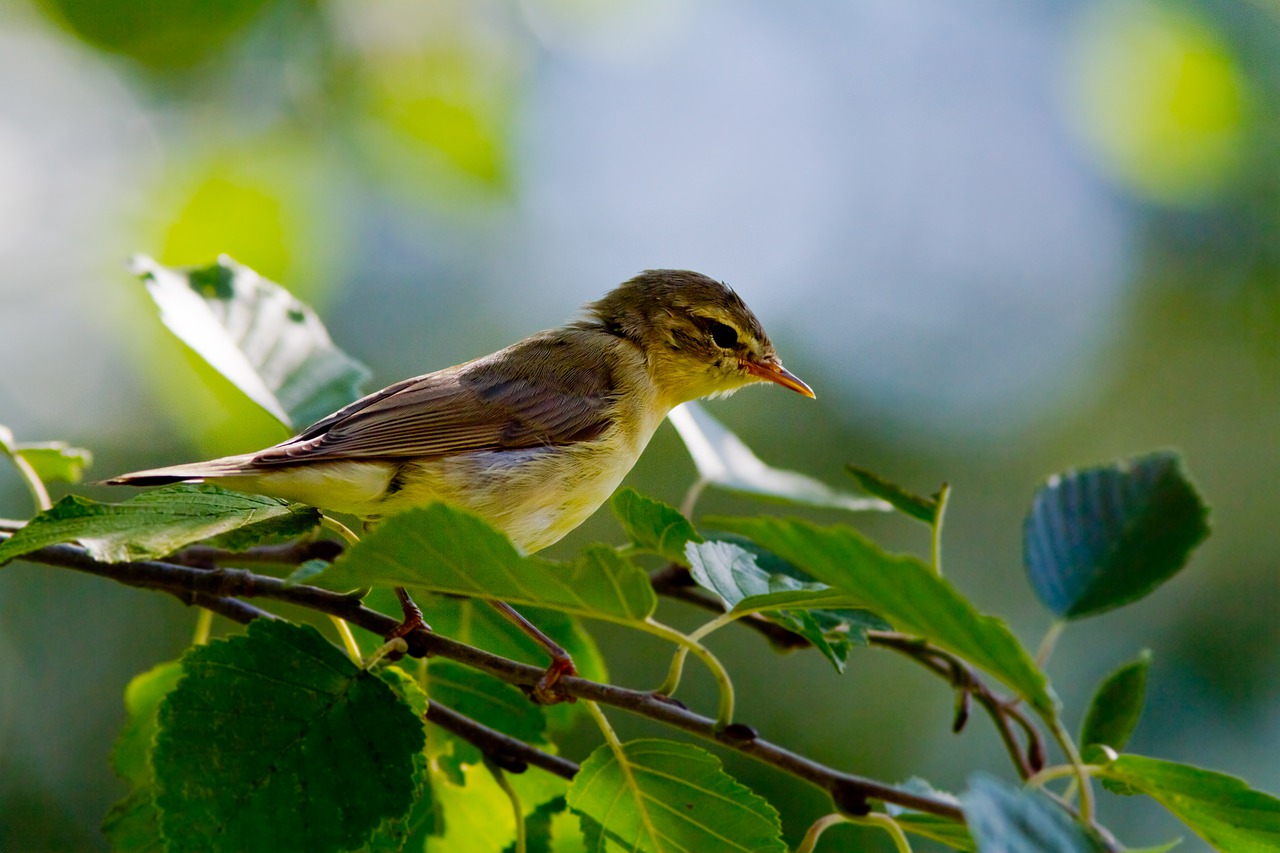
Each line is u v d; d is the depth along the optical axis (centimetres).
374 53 1098
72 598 1393
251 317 823
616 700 569
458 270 1628
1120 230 1762
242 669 543
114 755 708
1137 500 773
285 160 1102
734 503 1512
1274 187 1571
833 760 1331
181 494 562
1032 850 423
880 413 1675
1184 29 1226
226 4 994
